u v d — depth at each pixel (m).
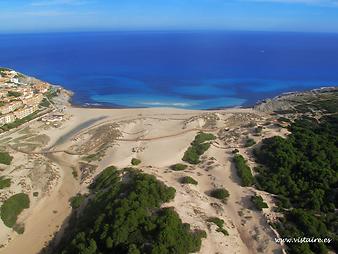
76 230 112.19
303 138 168.75
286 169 145.25
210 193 135.00
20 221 128.12
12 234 122.25
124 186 131.00
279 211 120.56
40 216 132.00
